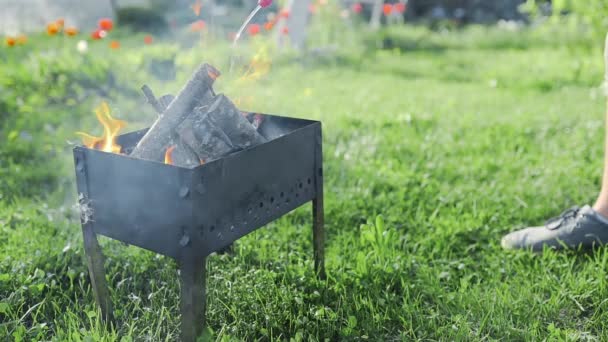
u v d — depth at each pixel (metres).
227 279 2.38
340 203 3.12
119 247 2.61
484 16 12.16
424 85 6.35
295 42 7.79
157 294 2.31
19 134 4.38
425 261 2.59
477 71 7.17
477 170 3.64
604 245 2.61
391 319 2.18
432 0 12.28
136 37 9.54
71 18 10.91
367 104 5.30
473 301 2.25
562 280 2.41
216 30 9.51
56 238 2.71
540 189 3.33
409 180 3.44
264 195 1.96
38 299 2.29
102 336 2.03
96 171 1.88
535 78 6.37
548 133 4.32
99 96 5.39
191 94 1.95
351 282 2.37
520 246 2.69
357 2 10.84
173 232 1.76
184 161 1.92
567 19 8.16
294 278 2.37
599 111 4.85
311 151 2.15
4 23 10.71
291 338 1.96
